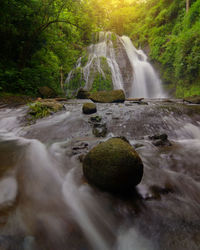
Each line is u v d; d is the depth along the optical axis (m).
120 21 27.11
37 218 1.12
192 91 11.06
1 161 1.92
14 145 2.49
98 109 4.29
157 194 1.47
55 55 10.38
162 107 4.23
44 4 8.01
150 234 1.08
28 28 8.11
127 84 16.56
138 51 21.17
